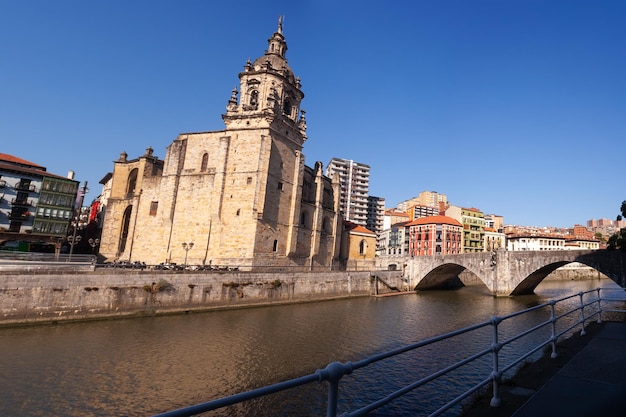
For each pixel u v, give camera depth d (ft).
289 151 206.28
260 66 204.95
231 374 72.64
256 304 146.20
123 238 228.63
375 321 128.57
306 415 54.75
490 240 424.87
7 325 93.76
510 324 124.47
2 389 62.18
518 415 20.83
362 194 529.86
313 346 92.79
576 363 30.83
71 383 65.77
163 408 58.34
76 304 104.83
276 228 192.95
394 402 57.88
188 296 127.44
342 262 254.88
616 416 20.56
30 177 214.28
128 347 86.12
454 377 68.80
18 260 117.80
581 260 167.43
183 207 198.49
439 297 206.18
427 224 383.86
